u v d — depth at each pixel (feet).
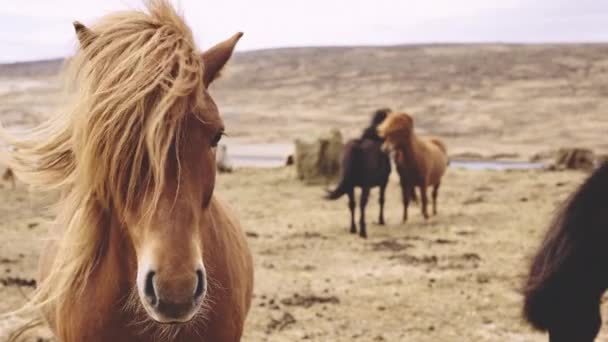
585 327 10.11
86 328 7.66
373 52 356.59
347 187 33.53
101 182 6.72
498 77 287.48
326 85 293.23
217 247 8.05
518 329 18.85
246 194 48.80
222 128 7.01
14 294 20.93
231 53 7.66
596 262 9.92
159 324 7.44
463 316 20.03
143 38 6.79
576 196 10.23
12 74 307.99
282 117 225.35
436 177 39.45
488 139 164.66
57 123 7.25
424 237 33.17
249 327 18.63
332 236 33.40
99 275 7.60
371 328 18.86
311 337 17.99
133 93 6.40
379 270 25.91
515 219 38.22
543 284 10.12
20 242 29.89
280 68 329.72
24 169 7.40
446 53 343.05
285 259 27.76
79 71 7.00
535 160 101.55
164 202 6.44
